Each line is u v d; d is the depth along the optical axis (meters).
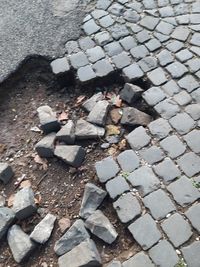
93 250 1.22
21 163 1.53
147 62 1.66
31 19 1.89
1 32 1.87
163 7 1.84
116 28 1.80
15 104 1.71
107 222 1.28
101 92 1.65
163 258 1.20
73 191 1.41
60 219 1.35
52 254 1.29
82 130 1.51
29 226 1.36
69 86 1.72
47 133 1.57
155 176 1.36
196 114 1.48
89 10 1.89
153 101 1.54
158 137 1.45
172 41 1.71
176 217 1.26
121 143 1.48
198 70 1.60
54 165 1.49
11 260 1.30
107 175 1.39
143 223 1.27
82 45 1.77
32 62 1.77
